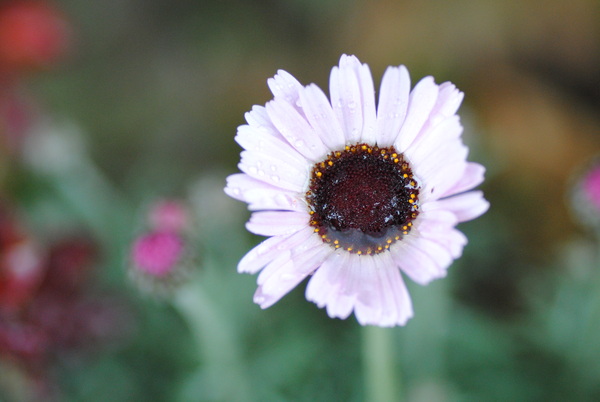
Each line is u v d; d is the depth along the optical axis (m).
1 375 0.33
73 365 0.34
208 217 0.37
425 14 0.44
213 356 0.32
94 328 0.33
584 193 0.33
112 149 0.50
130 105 0.50
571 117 0.44
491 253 0.40
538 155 0.43
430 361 0.33
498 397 0.34
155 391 0.36
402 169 0.24
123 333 0.35
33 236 0.33
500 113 0.44
